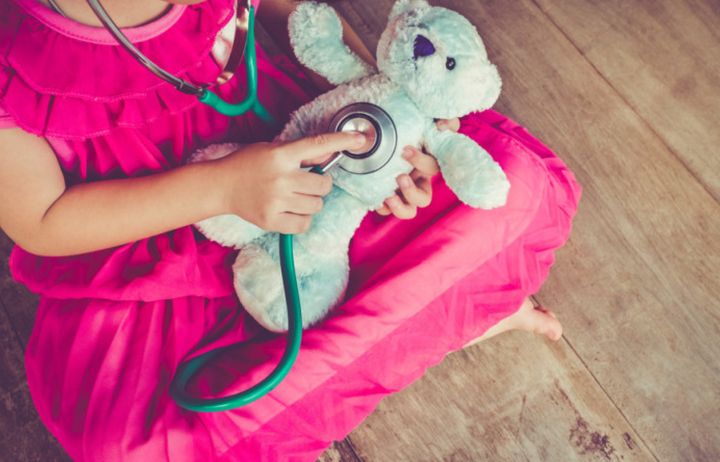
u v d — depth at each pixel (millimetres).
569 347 1138
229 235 779
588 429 1103
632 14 1296
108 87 656
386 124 697
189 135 799
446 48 667
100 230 699
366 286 814
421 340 857
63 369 779
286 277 682
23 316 1211
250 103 728
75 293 784
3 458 1138
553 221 931
